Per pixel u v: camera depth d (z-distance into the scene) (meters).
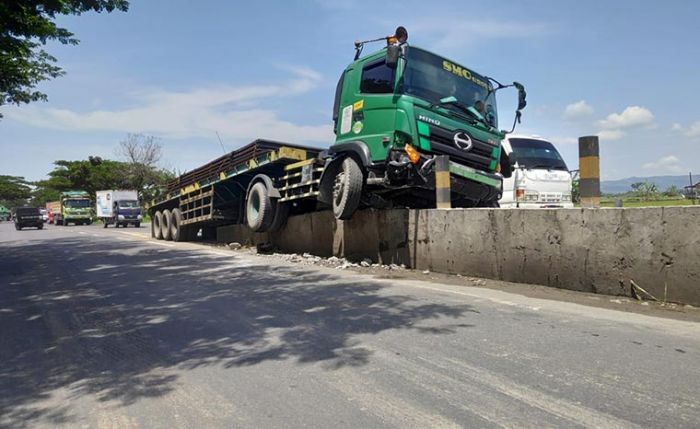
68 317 6.05
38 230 37.25
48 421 3.25
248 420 3.12
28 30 11.41
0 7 10.10
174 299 6.83
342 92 9.62
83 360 4.41
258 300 6.51
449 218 8.30
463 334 4.69
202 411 3.28
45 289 8.13
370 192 9.66
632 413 3.01
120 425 3.14
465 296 6.41
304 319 5.43
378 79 8.73
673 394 3.26
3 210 89.75
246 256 11.88
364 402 3.29
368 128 8.79
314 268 9.35
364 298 6.39
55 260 12.54
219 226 17.12
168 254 12.95
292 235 12.46
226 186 15.14
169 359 4.33
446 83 8.80
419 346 4.37
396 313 5.56
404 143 8.18
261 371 3.93
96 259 12.28
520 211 7.21
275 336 4.84
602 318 5.16
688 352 4.04
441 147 8.38
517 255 7.25
